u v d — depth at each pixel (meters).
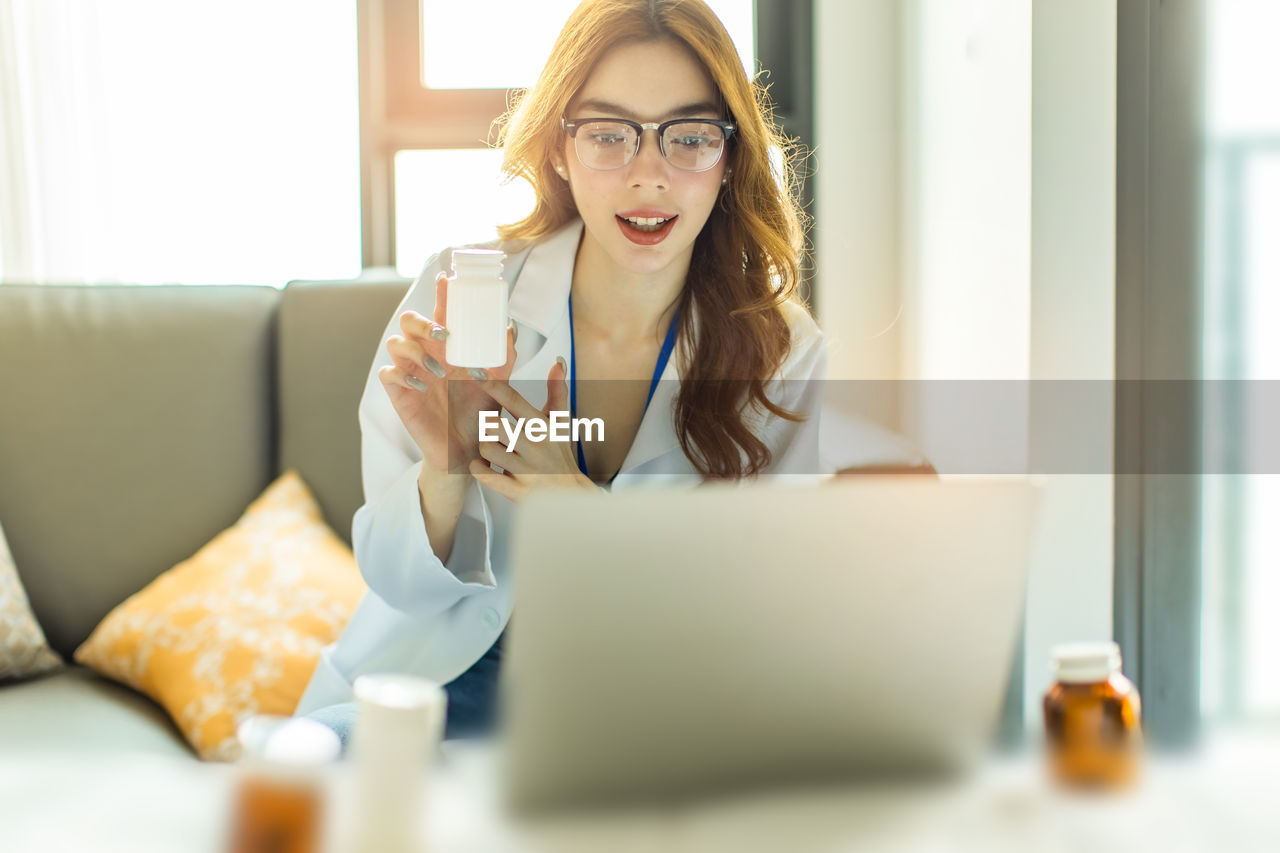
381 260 2.51
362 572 1.36
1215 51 1.35
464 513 1.33
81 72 2.38
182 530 1.90
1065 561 1.57
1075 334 1.58
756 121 1.34
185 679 1.64
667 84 1.27
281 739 0.60
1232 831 0.66
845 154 2.43
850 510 0.66
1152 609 1.47
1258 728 1.28
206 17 2.44
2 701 1.67
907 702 0.70
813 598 0.67
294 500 1.90
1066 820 0.67
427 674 1.34
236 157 2.47
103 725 1.58
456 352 1.18
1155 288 1.46
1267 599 1.29
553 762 0.67
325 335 1.95
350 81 2.46
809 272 2.42
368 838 0.59
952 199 2.02
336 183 2.49
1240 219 1.31
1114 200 1.55
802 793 0.70
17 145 2.35
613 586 0.65
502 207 2.51
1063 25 1.57
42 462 1.88
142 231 2.46
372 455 1.42
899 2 2.37
